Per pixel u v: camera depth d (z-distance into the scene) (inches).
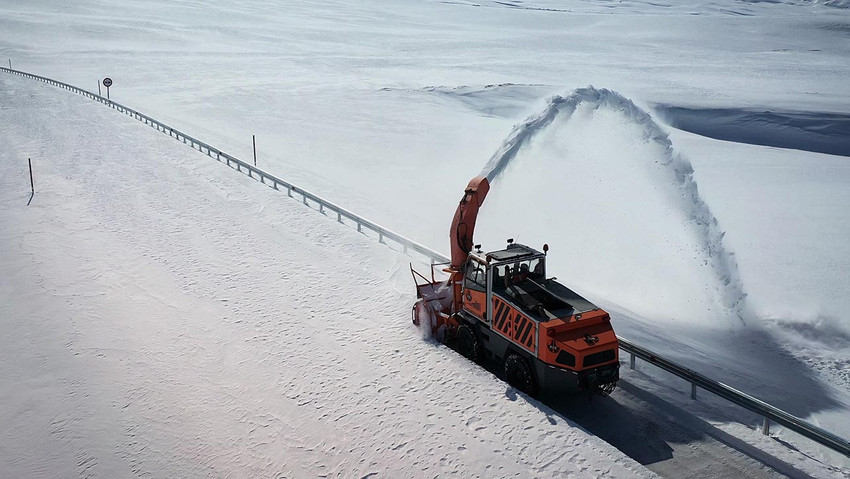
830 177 1540.4
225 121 2068.2
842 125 2313.0
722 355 589.9
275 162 1434.5
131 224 930.7
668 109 2610.7
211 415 465.1
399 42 5492.1
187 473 407.8
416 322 584.7
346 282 717.9
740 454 399.2
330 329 596.1
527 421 433.1
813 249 998.4
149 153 1424.7
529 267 487.8
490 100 2709.2
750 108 2625.5
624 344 510.3
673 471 384.8
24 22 4918.8
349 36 5733.3
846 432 447.2
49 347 574.9
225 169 1293.1
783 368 582.9
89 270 755.4
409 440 424.5
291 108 2352.4
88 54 3954.2
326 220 965.2
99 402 486.6
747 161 1713.8
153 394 494.6
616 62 4623.5
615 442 416.2
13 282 722.8
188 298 674.8
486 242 916.0
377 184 1358.3
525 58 4690.0
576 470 384.2
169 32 5152.6
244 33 5447.8
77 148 1453.0
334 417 454.9
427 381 493.0
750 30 7436.0
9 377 528.1
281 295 680.4
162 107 2301.9
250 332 593.6
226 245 844.6
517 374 469.1
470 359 522.0
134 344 574.9
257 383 504.7
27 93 2340.1
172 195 1087.0
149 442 438.9
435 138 1911.9
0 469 418.9
